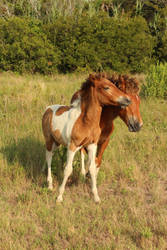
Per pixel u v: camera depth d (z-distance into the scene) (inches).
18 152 270.2
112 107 203.8
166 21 906.1
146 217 187.9
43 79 686.5
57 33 828.0
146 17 1162.0
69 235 166.4
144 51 833.5
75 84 574.9
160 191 222.7
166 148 295.0
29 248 158.1
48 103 427.8
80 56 803.4
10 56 783.7
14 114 378.9
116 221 180.5
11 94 468.1
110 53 807.1
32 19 861.8
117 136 316.2
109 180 240.7
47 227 175.6
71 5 987.3
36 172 246.8
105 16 865.5
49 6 1016.2
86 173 234.8
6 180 234.4
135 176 241.3
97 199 204.5
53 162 247.0
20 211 193.0
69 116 198.1
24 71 783.1
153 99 482.9
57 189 224.8
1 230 170.7
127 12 1082.7
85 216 188.7
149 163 267.6
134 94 201.5
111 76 205.3
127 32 807.7
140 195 216.7
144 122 378.3
